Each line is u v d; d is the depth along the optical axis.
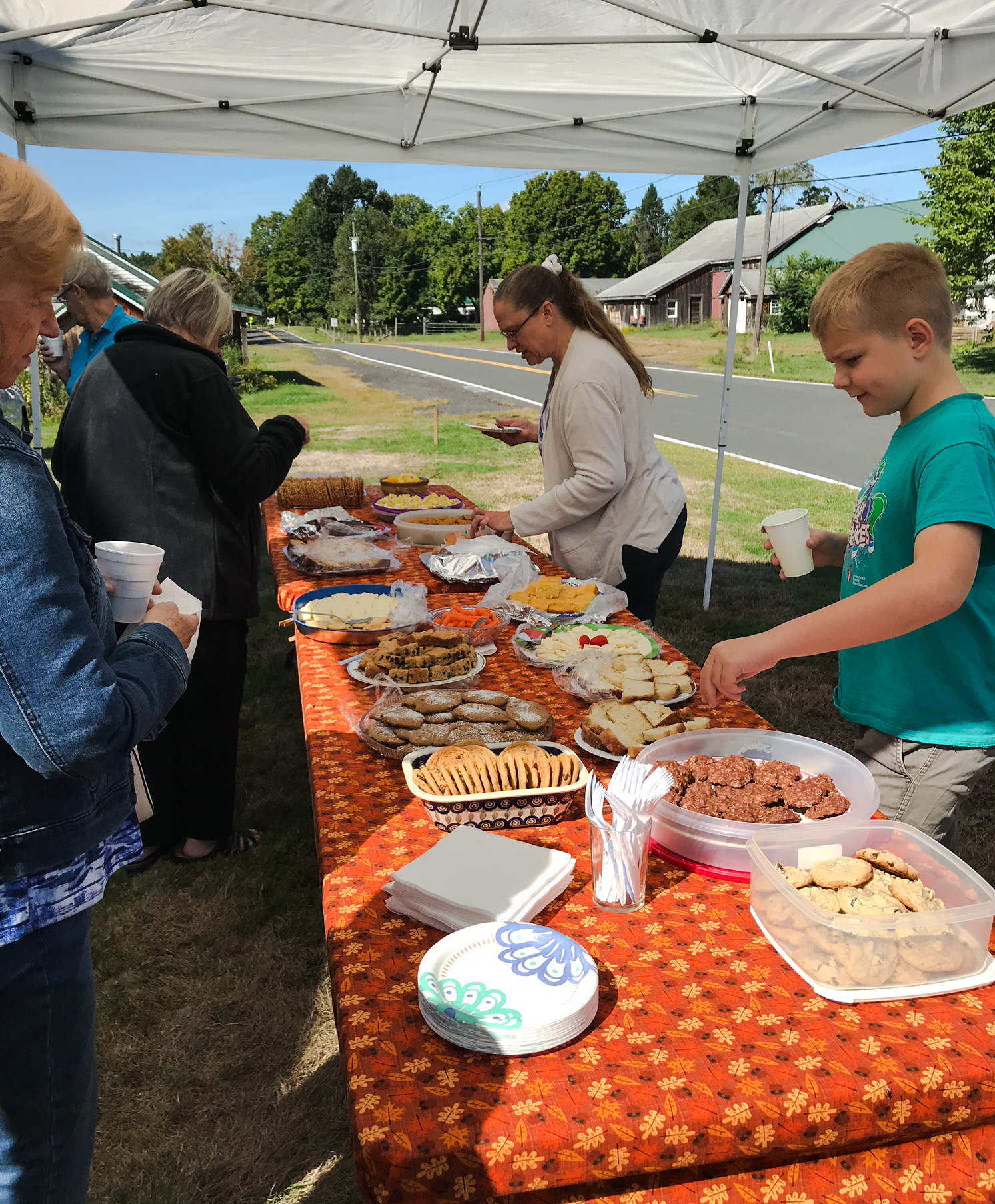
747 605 5.58
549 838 1.29
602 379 2.65
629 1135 0.78
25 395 10.52
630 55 3.63
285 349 42.47
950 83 3.51
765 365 28.22
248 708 4.14
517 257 71.25
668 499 2.84
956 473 1.30
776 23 3.21
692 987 0.98
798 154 4.32
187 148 4.02
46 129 3.78
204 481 2.43
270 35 3.38
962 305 27.86
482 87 4.01
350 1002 0.94
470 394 21.50
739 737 1.43
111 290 3.89
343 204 84.00
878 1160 0.88
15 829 0.97
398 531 3.25
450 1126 0.78
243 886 2.74
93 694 0.90
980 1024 0.92
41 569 0.88
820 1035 0.90
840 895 1.02
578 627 2.12
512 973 0.93
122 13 2.91
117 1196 1.76
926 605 1.20
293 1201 1.74
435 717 1.57
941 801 1.58
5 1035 1.02
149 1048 2.14
